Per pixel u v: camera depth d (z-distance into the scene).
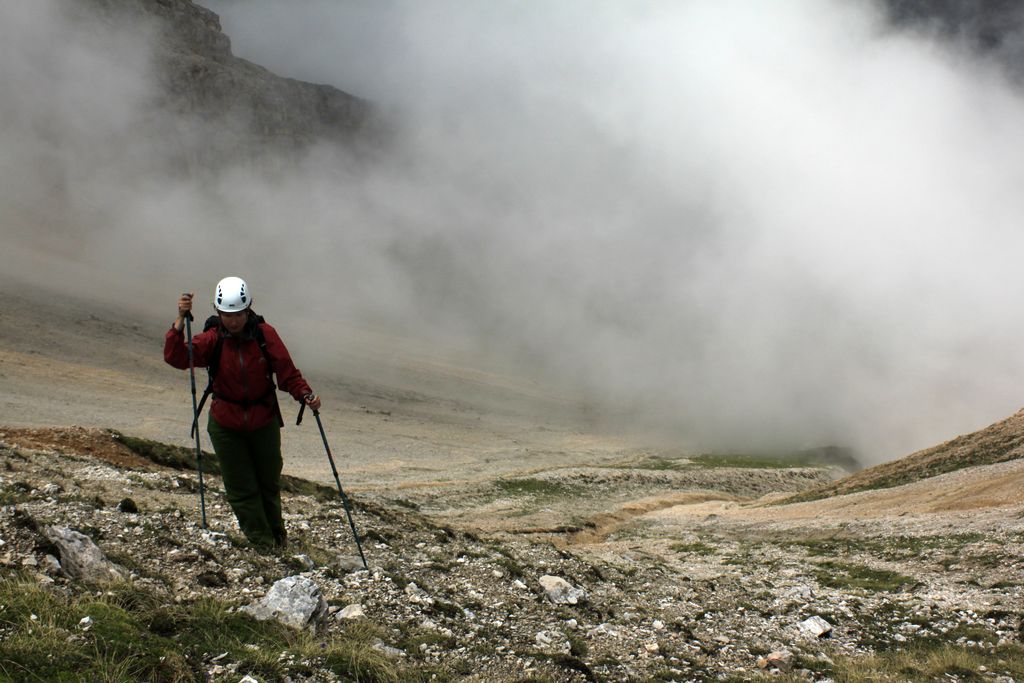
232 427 9.29
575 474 85.31
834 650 11.64
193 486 14.66
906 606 15.64
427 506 58.75
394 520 16.33
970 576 19.95
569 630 10.15
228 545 9.50
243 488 9.69
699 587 16.52
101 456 17.91
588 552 25.67
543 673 7.69
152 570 8.12
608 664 8.83
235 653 6.25
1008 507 28.42
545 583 12.10
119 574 7.45
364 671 6.57
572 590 11.96
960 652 11.58
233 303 8.63
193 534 9.66
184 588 7.85
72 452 17.42
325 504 16.42
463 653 7.92
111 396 108.12
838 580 20.42
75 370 118.31
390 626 8.36
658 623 11.52
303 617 7.30
